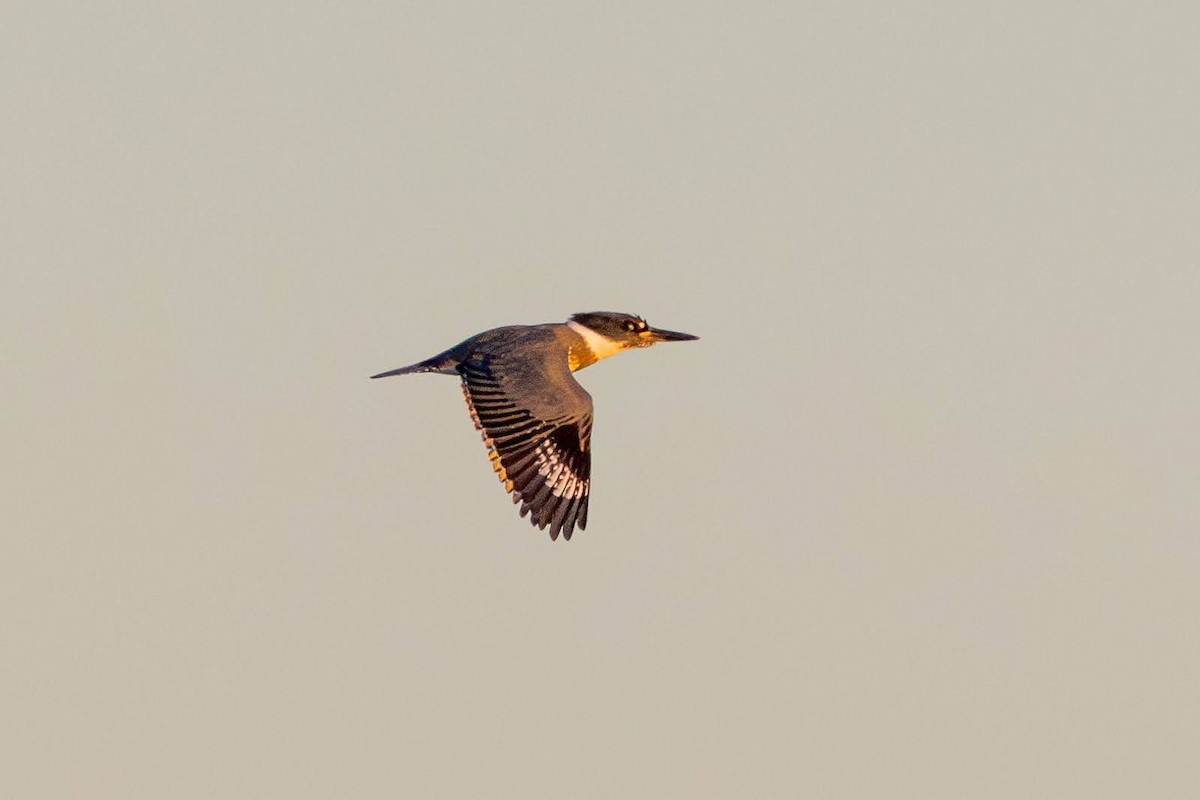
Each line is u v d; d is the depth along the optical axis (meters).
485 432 17.42
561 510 16.94
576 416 17.17
